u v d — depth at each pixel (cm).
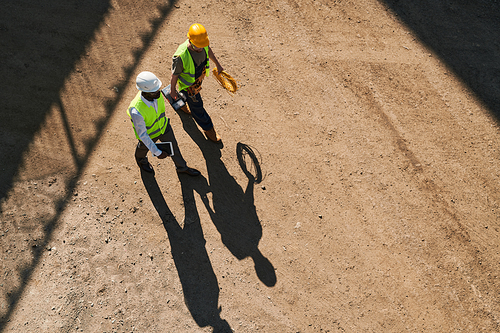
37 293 430
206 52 433
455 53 679
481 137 595
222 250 479
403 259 489
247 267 471
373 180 546
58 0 659
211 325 434
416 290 470
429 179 552
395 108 614
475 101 629
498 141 593
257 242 488
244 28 675
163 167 528
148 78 365
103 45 623
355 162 559
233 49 647
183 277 457
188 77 436
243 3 705
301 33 681
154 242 475
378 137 584
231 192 520
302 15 704
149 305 437
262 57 646
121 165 523
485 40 698
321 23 698
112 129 549
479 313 462
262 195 522
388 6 731
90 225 476
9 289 429
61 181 500
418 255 493
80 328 418
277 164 548
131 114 384
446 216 523
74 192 495
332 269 477
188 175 525
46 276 440
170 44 639
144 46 631
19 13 635
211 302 446
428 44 688
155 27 654
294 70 638
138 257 463
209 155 547
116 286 443
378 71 650
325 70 643
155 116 409
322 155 562
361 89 628
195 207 504
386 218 517
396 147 577
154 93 378
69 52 607
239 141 562
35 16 636
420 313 457
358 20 710
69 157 519
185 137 559
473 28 712
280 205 517
